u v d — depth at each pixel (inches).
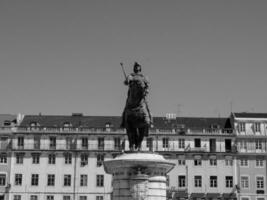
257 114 3531.0
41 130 3390.7
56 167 3346.5
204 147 3415.4
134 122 927.7
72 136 3393.2
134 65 950.4
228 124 3587.6
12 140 3366.1
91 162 3363.7
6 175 3316.9
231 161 3400.6
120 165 877.2
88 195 3316.9
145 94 933.8
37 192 3304.6
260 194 3356.3
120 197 876.0
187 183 3358.8
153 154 900.0
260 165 3403.1
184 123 3595.0
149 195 872.9
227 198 3329.2
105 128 3410.4
